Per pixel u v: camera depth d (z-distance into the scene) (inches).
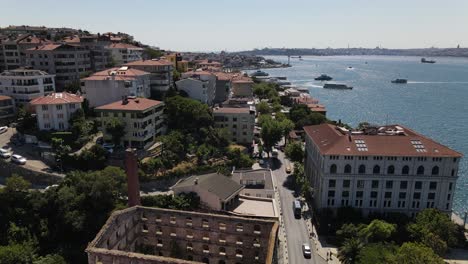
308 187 5034.5
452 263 3821.4
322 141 4923.7
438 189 4485.7
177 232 3240.7
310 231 4365.2
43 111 5551.2
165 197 4293.8
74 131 5442.9
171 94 7273.6
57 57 7623.0
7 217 3932.1
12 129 6038.4
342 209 4525.1
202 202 4001.0
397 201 4559.5
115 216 2901.1
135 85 6343.5
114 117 5393.7
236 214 3777.1
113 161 5068.9
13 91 6496.1
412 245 3282.5
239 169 5718.5
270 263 2306.8
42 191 4542.3
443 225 3981.3
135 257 2394.2
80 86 7155.5
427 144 4562.0
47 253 3809.1
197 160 5561.0
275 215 3799.2
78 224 3890.3
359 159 4463.6
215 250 3186.5
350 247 3489.2
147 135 5561.0
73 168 5029.5
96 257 2469.2
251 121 6875.0
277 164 6491.1
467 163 7066.9
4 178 5004.9
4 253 3319.4
